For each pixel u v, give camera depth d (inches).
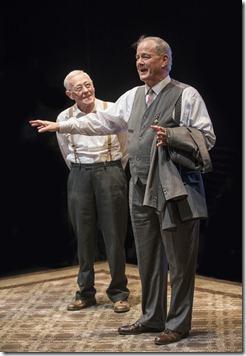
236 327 207.9
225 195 246.8
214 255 252.7
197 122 188.5
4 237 272.5
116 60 269.4
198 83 248.1
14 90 267.9
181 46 250.7
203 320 214.5
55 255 282.4
